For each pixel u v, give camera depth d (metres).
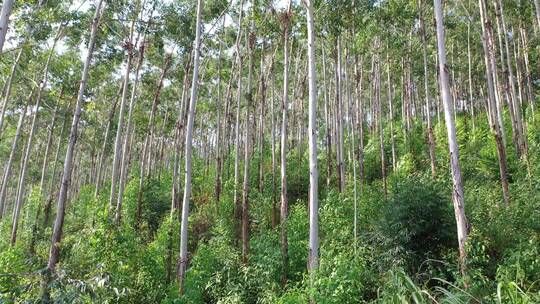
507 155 15.70
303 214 14.06
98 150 38.72
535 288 7.16
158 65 24.61
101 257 11.02
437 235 10.02
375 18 17.36
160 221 19.64
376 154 22.30
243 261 12.60
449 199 10.82
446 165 16.75
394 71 24.20
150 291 11.07
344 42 20.56
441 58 8.86
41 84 21.34
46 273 5.49
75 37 19.81
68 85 22.36
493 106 14.87
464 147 19.28
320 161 23.28
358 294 8.35
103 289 6.08
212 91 30.89
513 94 17.67
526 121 19.58
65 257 11.24
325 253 9.85
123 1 18.44
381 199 14.10
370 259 9.96
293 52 25.73
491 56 16.08
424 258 9.81
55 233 10.97
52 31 19.34
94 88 26.27
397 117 31.73
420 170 17.41
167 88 29.05
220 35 23.16
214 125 36.84
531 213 10.04
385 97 35.38
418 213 10.18
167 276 13.02
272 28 16.33
